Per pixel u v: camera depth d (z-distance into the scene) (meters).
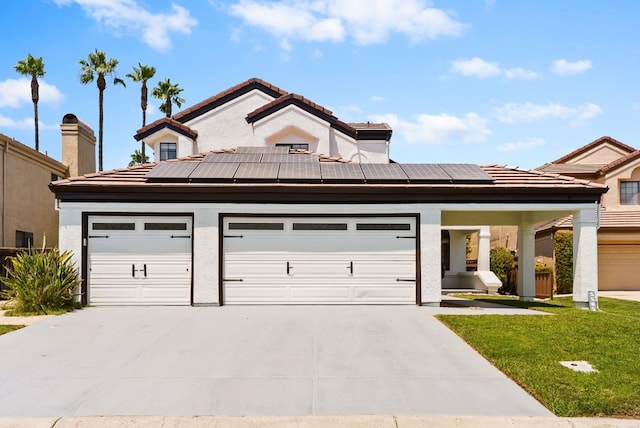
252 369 6.96
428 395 5.99
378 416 5.32
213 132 20.52
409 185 12.28
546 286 20.41
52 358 7.53
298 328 9.55
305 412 5.48
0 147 17.91
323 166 13.73
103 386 6.28
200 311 11.37
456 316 10.61
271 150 16.39
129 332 9.22
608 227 23.83
